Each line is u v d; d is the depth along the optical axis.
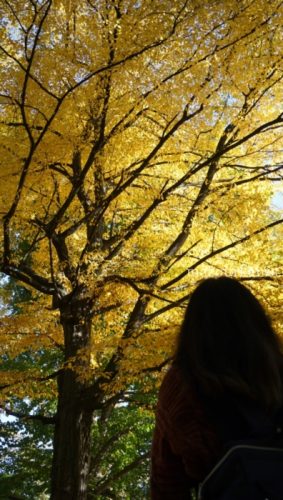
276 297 5.20
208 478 1.36
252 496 1.27
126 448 11.00
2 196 5.86
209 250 6.82
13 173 5.61
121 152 6.07
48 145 5.54
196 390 1.46
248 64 5.11
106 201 5.90
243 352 1.50
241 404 1.41
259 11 4.71
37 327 6.69
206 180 6.20
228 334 1.53
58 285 6.38
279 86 5.82
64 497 5.61
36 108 5.43
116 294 6.38
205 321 1.56
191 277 6.71
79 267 6.09
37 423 12.74
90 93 5.27
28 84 5.51
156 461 1.53
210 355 1.52
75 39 5.43
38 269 7.79
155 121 5.85
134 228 6.23
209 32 4.86
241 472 1.30
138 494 11.83
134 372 5.17
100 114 5.46
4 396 5.88
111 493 11.24
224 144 6.12
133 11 4.79
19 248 8.38
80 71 5.40
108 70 4.98
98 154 5.87
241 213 6.26
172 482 1.50
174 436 1.46
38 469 11.77
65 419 5.87
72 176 6.40
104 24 5.07
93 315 6.36
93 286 5.98
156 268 6.26
